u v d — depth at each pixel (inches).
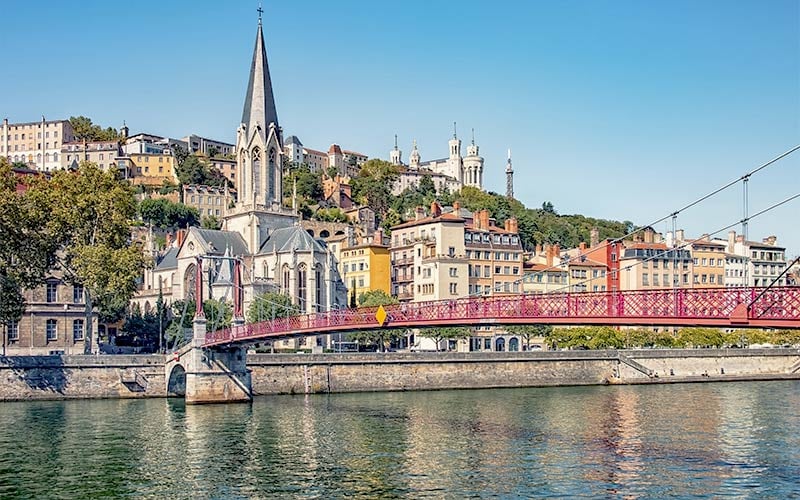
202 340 4608.8
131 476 2827.3
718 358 6801.2
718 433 3727.9
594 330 7214.6
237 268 4813.0
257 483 2733.8
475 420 4072.3
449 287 7780.5
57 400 4719.5
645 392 5629.9
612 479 2787.9
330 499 2549.2
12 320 5073.8
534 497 2559.1
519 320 2915.8
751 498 2573.8
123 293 5167.3
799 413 4434.1
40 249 5093.5
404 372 5634.8
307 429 3732.8
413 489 2659.9
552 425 3937.0
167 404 4603.8
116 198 5295.3
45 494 2615.7
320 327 3841.0
